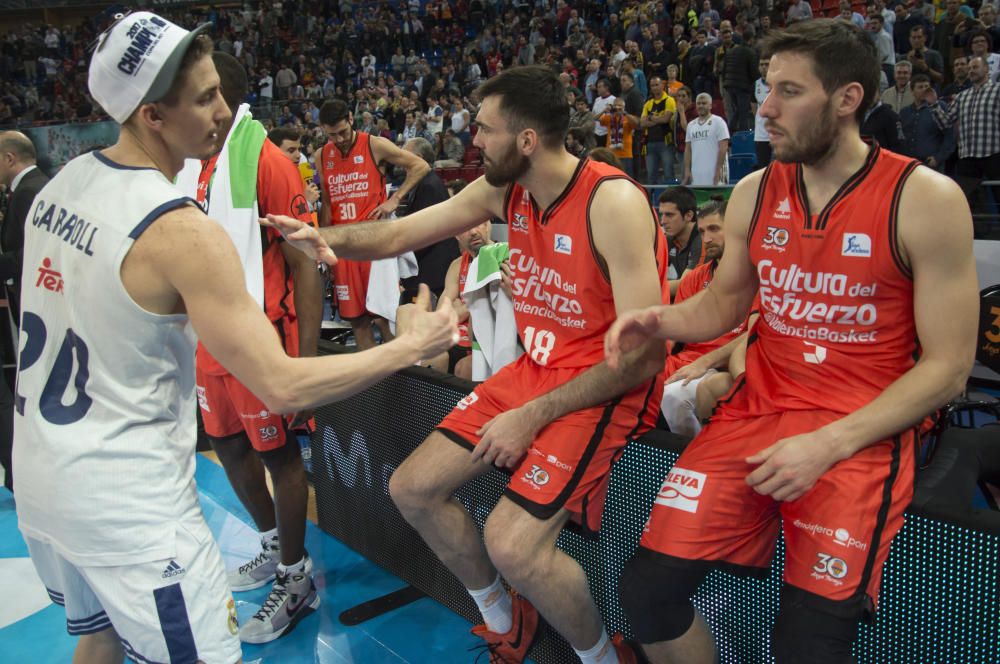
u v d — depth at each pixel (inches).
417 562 114.2
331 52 706.2
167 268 56.4
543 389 77.6
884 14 387.2
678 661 68.5
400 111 533.6
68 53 755.4
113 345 57.9
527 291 79.2
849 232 57.9
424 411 104.7
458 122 464.1
